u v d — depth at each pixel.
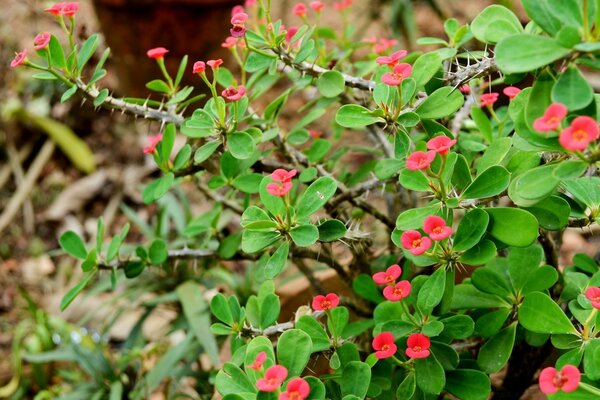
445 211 0.61
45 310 1.31
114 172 1.60
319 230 0.64
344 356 0.63
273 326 0.66
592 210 0.62
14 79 1.72
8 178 1.63
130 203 1.55
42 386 1.12
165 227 1.06
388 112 0.62
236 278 1.02
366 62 0.79
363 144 1.42
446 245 0.61
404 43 1.58
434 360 0.62
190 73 1.33
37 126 1.67
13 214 1.51
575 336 0.61
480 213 0.59
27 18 1.84
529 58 0.53
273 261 0.62
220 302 0.65
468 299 0.65
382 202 1.11
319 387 0.59
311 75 0.69
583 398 0.57
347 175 0.81
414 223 0.61
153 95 1.38
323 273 0.86
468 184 0.62
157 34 1.29
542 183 0.56
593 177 0.65
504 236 0.60
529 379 0.73
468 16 1.70
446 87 0.63
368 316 0.77
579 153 0.54
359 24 1.70
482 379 0.62
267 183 0.63
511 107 0.60
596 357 0.58
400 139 0.62
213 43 1.32
